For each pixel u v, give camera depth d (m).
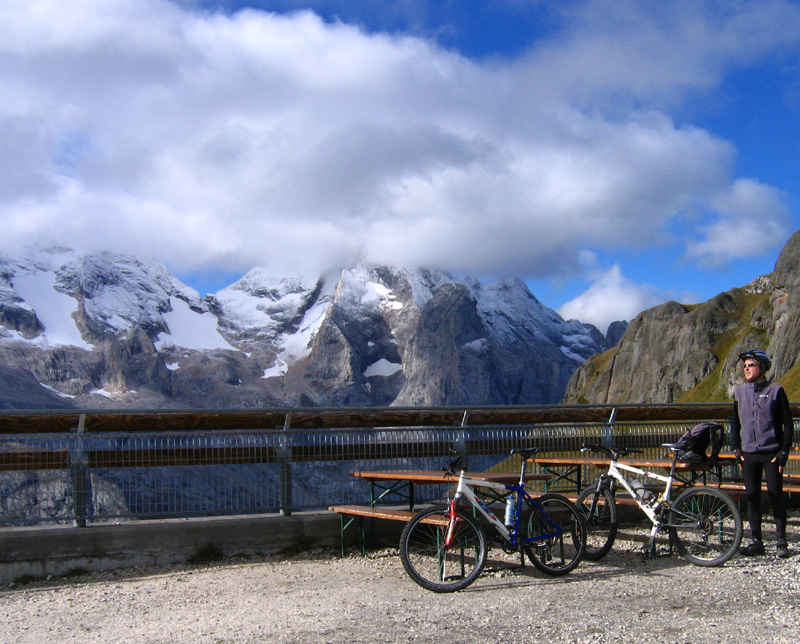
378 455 9.00
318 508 8.65
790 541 8.48
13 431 8.02
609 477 7.87
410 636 5.39
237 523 8.16
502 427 9.65
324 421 9.05
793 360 96.81
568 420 10.22
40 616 6.25
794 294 102.00
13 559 7.43
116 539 7.76
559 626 5.52
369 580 7.14
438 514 7.01
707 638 5.19
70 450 7.93
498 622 5.66
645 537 8.71
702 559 7.36
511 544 6.90
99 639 5.58
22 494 7.74
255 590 6.87
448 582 6.78
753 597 6.18
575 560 7.20
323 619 5.88
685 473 9.74
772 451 7.68
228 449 8.42
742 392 7.93
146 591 6.92
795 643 5.06
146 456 8.14
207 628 5.74
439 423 9.63
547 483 9.65
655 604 6.03
